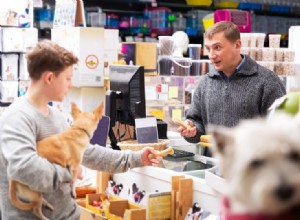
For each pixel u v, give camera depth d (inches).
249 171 33.1
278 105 54.4
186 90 203.3
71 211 86.6
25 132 80.2
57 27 191.6
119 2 337.1
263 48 201.6
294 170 31.9
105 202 105.9
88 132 85.7
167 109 197.5
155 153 99.5
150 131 125.3
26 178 77.6
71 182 83.2
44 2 288.2
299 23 394.6
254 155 32.9
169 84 201.8
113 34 185.0
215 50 132.1
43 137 84.2
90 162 97.3
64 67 84.7
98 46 172.2
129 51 193.5
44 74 83.4
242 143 34.0
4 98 217.0
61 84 85.2
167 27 335.6
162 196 100.3
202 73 211.9
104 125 127.6
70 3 183.5
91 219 106.6
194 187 98.7
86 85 171.5
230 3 363.9
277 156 32.4
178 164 117.4
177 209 98.9
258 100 130.8
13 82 218.2
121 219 99.6
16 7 219.9
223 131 36.1
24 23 222.4
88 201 111.3
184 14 355.3
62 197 84.9
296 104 53.2
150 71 193.9
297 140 32.9
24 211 82.2
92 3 330.6
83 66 169.9
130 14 343.6
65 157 81.5
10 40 214.4
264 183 31.9
